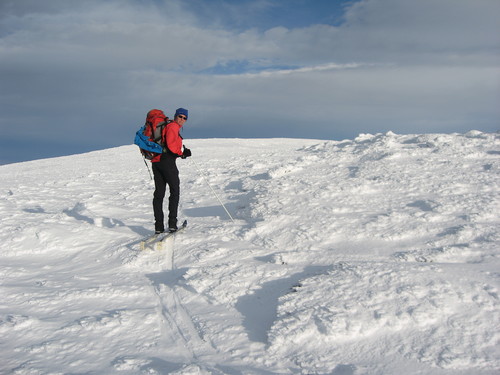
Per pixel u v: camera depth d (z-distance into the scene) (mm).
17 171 15820
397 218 4555
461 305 2785
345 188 5754
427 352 2443
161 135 4836
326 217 4828
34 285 3984
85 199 8523
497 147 7387
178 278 3916
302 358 2541
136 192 8711
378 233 4266
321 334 2693
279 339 2699
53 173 13977
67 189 10062
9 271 4406
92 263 4652
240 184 8039
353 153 8570
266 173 8305
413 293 2924
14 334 2984
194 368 2453
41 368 2543
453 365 2320
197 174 10492
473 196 4977
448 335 2559
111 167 14508
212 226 5367
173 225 4992
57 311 3381
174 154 4918
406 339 2584
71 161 18047
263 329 2908
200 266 4102
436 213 4605
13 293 3754
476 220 4305
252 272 3691
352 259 3826
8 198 8859
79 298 3619
